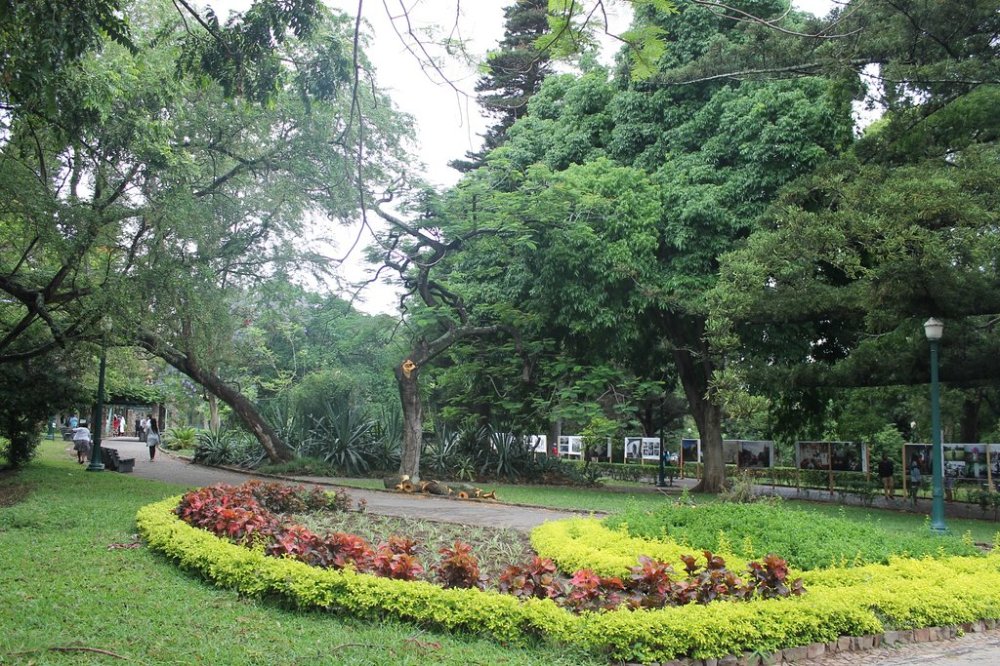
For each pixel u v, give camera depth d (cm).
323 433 2317
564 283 1853
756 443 2434
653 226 1816
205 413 5106
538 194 1800
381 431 2344
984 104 1362
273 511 1188
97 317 1354
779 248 1393
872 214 1285
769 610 599
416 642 532
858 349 1697
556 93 2294
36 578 666
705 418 2170
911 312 1380
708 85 1933
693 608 584
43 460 2319
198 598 631
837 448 2159
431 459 2284
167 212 1281
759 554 842
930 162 1376
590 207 1809
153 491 1448
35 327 1848
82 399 2006
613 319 1827
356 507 1351
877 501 2144
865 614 641
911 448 2020
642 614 561
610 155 2061
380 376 2933
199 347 1508
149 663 462
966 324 1523
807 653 597
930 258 1188
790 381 1764
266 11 718
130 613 572
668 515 991
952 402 2703
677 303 1773
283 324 3269
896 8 1333
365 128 1530
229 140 1490
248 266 1703
